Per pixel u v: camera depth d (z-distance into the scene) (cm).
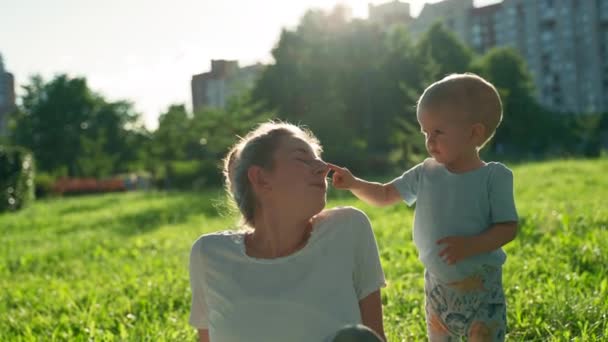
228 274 270
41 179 4200
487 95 319
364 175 3841
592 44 12500
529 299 507
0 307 684
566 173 2128
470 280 317
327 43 5041
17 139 8200
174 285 692
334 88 4966
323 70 4925
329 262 265
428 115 325
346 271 267
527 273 605
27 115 8256
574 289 524
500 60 6962
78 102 8238
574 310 471
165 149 4250
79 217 1988
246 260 269
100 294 696
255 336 263
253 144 271
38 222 1900
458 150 321
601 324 449
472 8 13662
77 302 675
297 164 265
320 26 5072
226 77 8188
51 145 8119
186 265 845
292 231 270
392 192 342
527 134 6950
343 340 219
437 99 321
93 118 8338
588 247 691
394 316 509
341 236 269
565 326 442
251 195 273
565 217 919
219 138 4062
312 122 4334
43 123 8131
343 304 263
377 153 4938
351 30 5116
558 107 12900
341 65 5019
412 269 696
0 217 2233
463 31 13712
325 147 4147
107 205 2545
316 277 263
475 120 317
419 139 3956
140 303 628
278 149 267
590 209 1055
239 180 274
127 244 1163
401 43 5334
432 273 330
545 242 798
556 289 524
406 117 4947
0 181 2522
